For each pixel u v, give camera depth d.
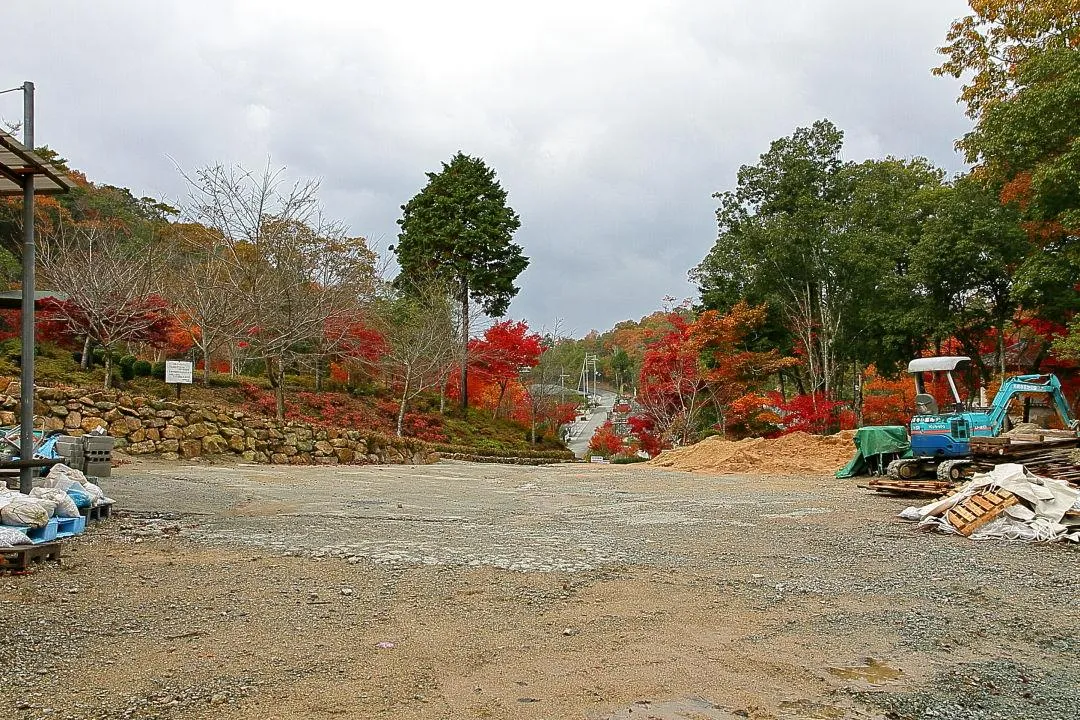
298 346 29.19
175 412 17.86
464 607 5.43
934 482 12.74
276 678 3.95
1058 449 14.09
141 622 4.85
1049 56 19.94
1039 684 4.09
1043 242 24.88
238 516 9.46
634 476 19.06
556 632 4.89
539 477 18.47
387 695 3.76
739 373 32.62
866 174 31.69
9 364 21.38
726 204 33.91
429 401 34.41
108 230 30.62
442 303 30.95
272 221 23.44
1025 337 31.44
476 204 36.72
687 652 4.55
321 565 6.70
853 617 5.34
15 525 6.41
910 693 3.94
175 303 25.12
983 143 21.50
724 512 10.99
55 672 3.94
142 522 8.62
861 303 31.12
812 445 22.39
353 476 16.53
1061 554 7.59
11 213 28.91
